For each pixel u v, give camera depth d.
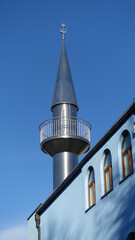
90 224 23.81
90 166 24.67
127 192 20.91
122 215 21.05
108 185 22.98
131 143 21.02
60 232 27.27
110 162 23.06
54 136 34.62
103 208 22.75
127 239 20.48
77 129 35.16
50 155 35.88
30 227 32.03
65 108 35.69
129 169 21.25
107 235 22.03
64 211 27.23
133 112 21.03
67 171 34.12
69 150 34.97
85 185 25.02
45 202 29.62
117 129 22.31
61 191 28.11
